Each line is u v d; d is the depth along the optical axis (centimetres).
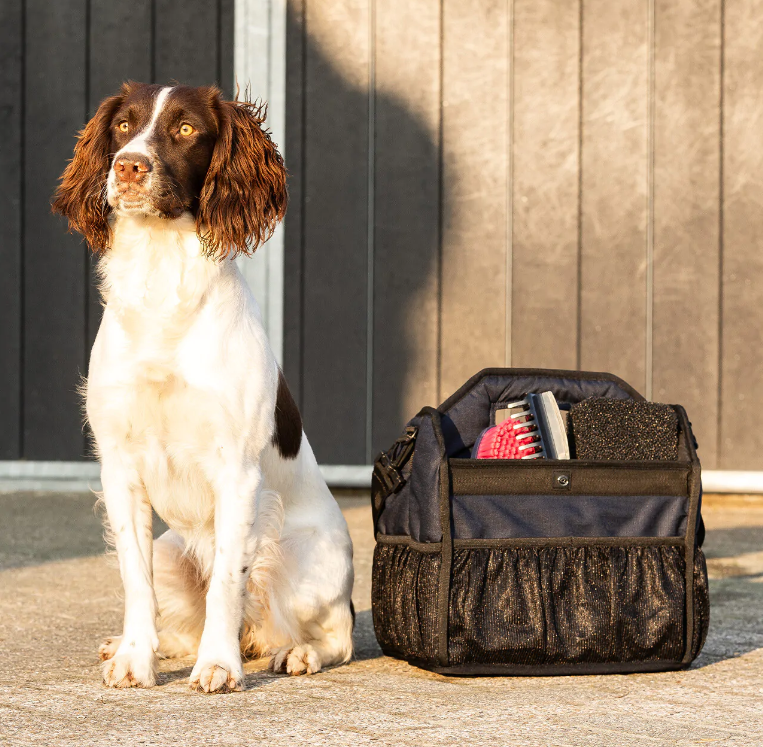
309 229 617
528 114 603
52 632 287
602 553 247
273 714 205
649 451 258
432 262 610
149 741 184
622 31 596
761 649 275
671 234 595
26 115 644
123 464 254
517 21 602
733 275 591
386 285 612
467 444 277
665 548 251
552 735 190
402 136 610
